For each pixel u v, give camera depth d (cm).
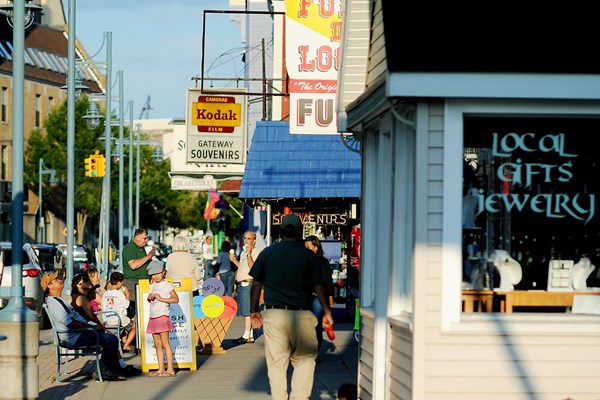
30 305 3198
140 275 2466
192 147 3400
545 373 1249
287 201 3409
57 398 1762
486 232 1281
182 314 2147
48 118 10281
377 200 1528
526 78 1194
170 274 2473
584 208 1285
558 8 1225
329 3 2278
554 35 1208
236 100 3409
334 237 3362
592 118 1265
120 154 6112
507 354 1246
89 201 10194
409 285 1370
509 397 1244
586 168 1282
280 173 3281
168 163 11012
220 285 2530
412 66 1184
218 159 3406
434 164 1242
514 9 1225
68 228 3316
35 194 10400
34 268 3234
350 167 3278
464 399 1240
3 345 1538
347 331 2919
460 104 1238
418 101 1238
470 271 1277
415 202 1241
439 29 1206
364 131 1653
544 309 1288
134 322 2450
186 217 11744
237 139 3416
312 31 2278
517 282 1283
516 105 1240
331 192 3238
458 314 1244
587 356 1252
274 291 1477
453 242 1241
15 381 1535
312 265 1484
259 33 4969
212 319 2430
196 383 1944
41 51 11269
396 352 1365
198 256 5547
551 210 1288
